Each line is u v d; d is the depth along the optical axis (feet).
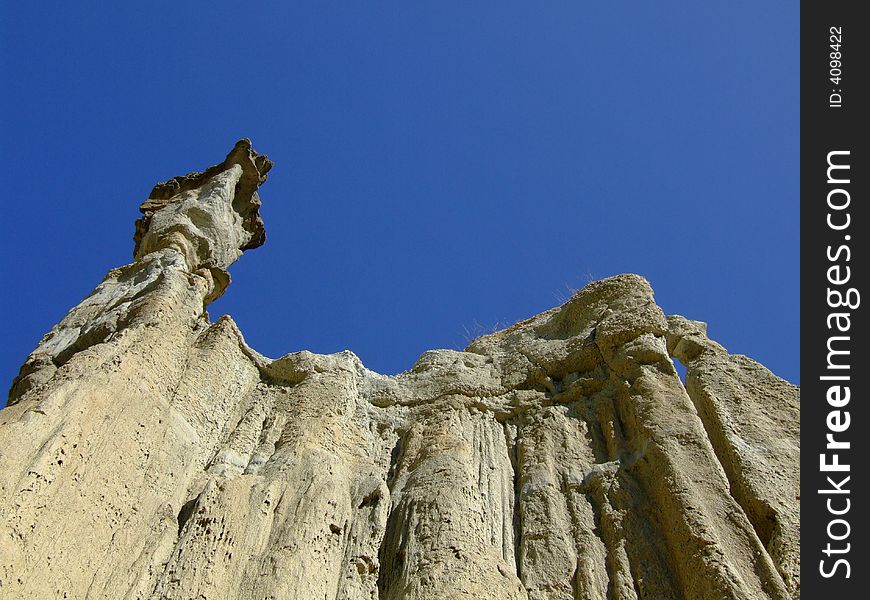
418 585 35.24
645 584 36.52
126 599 31.81
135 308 46.47
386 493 41.27
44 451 32.48
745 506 39.52
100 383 37.70
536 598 36.94
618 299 54.95
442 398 51.78
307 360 52.03
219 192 63.21
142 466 37.27
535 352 54.60
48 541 30.68
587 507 41.73
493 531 41.39
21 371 45.98
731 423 44.78
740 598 32.99
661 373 47.78
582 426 48.26
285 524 37.11
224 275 56.59
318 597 34.58
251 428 45.57
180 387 43.47
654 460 41.65
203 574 33.58
